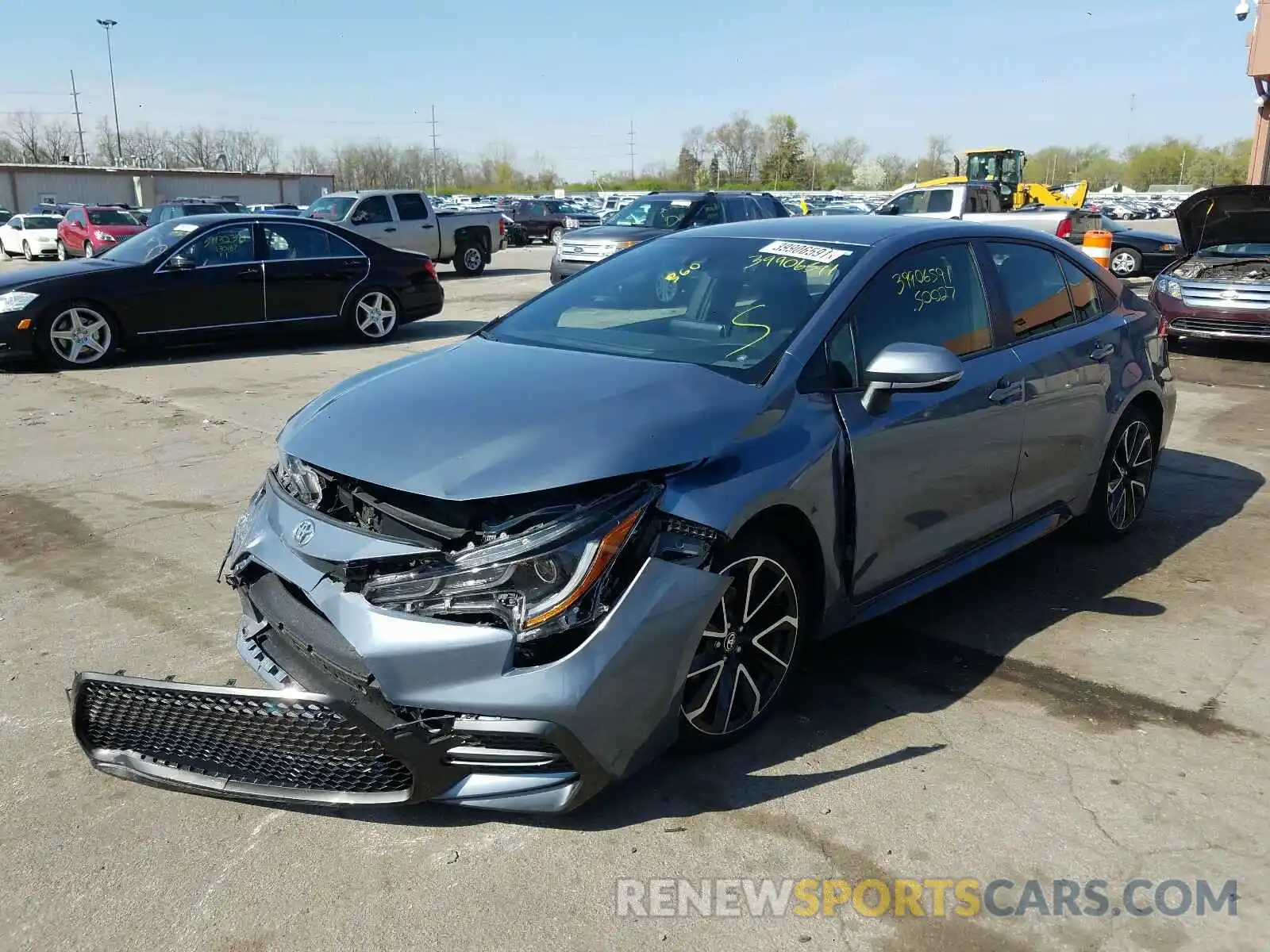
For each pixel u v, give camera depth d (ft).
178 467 21.57
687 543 9.50
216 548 16.85
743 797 10.05
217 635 13.60
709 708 10.43
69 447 23.20
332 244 38.73
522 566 8.77
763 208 58.54
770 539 10.46
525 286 64.75
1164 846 9.38
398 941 8.19
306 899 8.66
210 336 35.94
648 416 9.98
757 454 10.28
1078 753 10.91
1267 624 14.24
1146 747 11.04
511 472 9.12
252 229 36.73
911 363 11.02
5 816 9.77
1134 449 17.21
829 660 13.07
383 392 11.18
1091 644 13.56
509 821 9.68
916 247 13.32
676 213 54.24
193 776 9.73
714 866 9.07
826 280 12.39
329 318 38.81
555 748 8.95
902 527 12.22
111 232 86.22
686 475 9.70
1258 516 18.95
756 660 10.96
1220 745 11.10
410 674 8.86
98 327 33.76
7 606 14.53
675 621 9.30
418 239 69.41
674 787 10.20
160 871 9.00
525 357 12.07
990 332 13.91
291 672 10.09
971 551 13.78
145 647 13.24
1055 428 14.75
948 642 13.62
